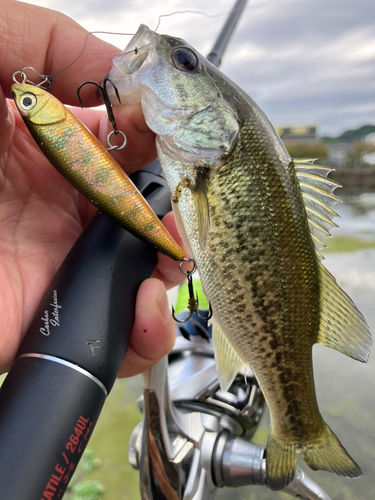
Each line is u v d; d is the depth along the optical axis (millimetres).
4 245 120
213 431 127
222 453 123
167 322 115
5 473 74
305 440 134
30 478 75
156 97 116
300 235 123
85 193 101
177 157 120
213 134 118
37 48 117
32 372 86
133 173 131
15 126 131
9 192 127
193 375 146
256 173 118
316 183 126
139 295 110
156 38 116
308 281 126
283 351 128
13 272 115
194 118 117
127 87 115
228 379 129
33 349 89
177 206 123
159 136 120
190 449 121
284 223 120
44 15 116
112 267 104
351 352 128
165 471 114
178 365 157
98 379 90
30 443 77
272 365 129
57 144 98
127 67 113
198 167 119
